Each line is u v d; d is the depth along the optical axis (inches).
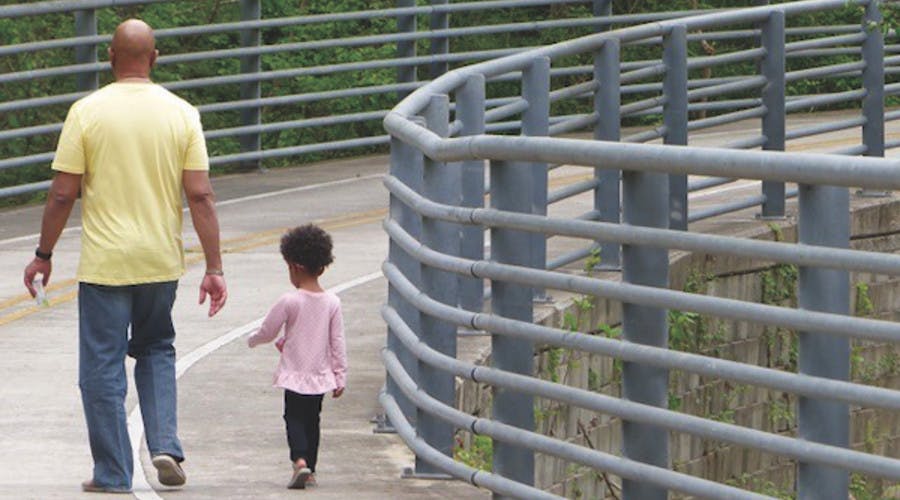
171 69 1930.4
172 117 587.5
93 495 592.4
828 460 421.4
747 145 1035.9
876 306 1135.0
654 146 467.2
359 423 705.0
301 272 618.2
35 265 589.0
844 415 440.5
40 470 629.6
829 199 433.1
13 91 1818.4
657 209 497.4
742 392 1020.5
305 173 1524.4
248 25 1469.0
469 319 559.8
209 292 591.2
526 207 548.7
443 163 628.4
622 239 481.4
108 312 585.9
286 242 618.8
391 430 690.2
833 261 415.5
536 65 828.0
